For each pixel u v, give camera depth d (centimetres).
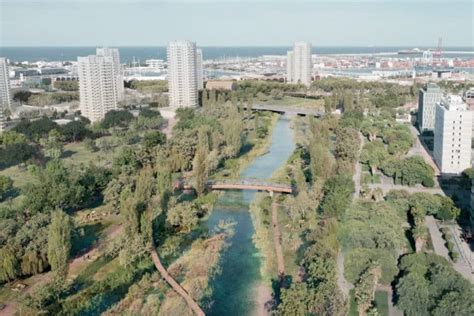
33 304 19188
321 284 18012
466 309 16350
